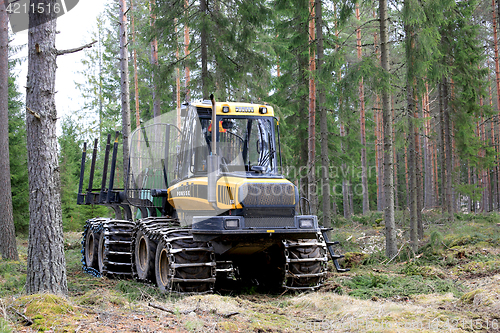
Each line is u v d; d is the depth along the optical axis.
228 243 7.02
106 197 10.50
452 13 16.59
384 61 11.80
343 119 12.81
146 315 5.36
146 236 8.11
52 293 5.76
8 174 11.72
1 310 4.87
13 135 19.31
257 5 15.20
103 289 7.51
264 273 8.44
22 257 12.27
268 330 5.02
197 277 7.02
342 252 12.76
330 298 6.66
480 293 6.17
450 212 19.41
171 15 14.82
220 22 14.91
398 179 40.44
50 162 5.97
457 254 11.05
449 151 20.05
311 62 15.09
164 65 15.48
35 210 5.88
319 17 13.98
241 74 15.29
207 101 8.23
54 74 6.08
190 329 4.76
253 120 7.94
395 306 6.10
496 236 13.30
